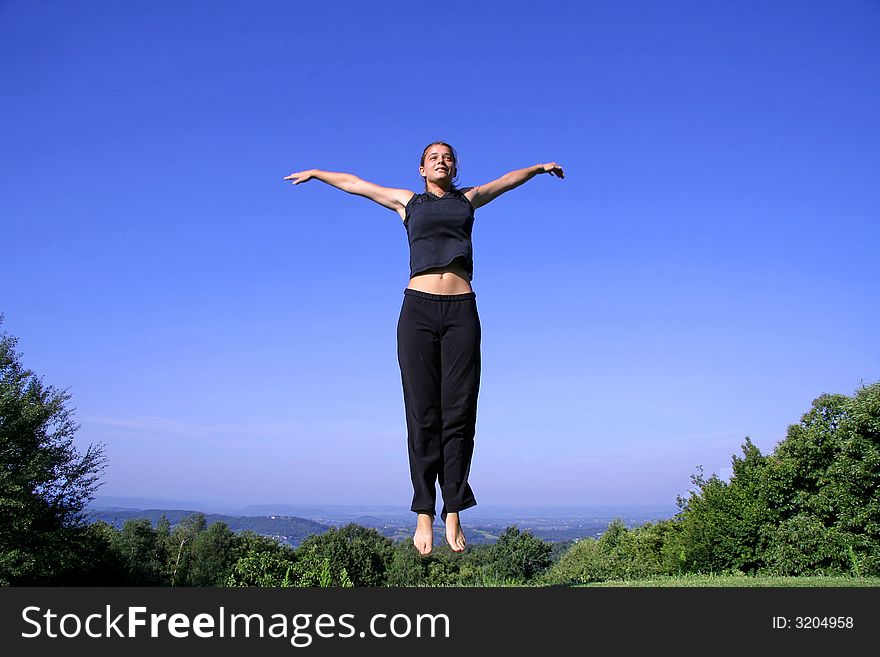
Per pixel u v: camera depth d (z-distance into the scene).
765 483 22.73
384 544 64.12
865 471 20.08
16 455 23.53
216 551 59.94
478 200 4.05
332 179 4.13
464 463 3.59
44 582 24.09
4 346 24.97
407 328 3.62
